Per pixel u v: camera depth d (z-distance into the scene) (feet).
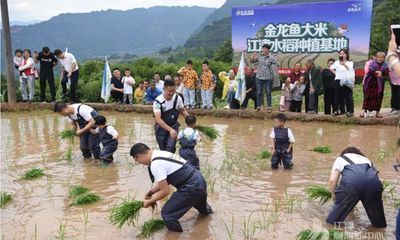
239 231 17.97
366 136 35.88
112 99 61.57
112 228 18.54
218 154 31.12
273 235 17.49
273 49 54.80
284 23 53.72
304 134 37.63
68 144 34.91
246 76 47.93
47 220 19.56
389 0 84.33
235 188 23.41
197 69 88.99
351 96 41.22
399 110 41.37
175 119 26.05
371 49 74.90
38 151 32.83
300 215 19.49
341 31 50.67
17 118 49.57
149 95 53.98
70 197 22.40
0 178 26.16
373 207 17.57
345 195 17.70
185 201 17.89
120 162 29.22
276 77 44.78
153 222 18.33
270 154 30.09
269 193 22.52
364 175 17.62
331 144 33.50
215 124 44.11
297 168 27.07
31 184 24.84
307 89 44.19
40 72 54.60
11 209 21.01
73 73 51.52
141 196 22.43
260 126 42.37
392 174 25.20
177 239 17.38
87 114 29.14
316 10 51.67
